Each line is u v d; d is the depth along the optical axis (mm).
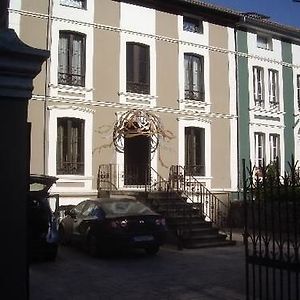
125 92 18297
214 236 14477
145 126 18422
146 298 8109
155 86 19047
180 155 19438
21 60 4406
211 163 20312
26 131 4461
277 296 7910
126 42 18562
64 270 10609
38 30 16781
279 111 22812
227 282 9266
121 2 18531
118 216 12156
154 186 18188
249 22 21656
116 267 10977
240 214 19453
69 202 16906
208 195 18594
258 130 21969
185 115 19734
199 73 20531
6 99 4383
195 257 12336
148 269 10719
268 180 6812
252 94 21906
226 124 20969
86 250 12992
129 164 18406
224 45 21219
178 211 15195
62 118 17172
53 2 17141
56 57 17031
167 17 19641
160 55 19328
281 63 23156
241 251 13312
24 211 4398
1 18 5336
